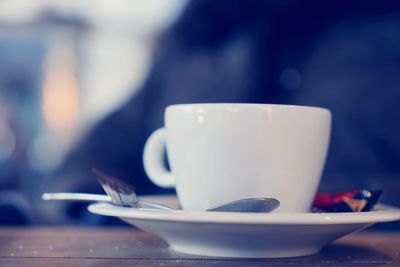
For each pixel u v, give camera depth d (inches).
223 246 15.1
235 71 42.0
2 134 42.1
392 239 19.2
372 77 41.7
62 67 42.9
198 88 42.4
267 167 15.6
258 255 15.2
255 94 42.0
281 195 15.8
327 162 42.0
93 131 42.4
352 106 41.9
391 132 41.4
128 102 42.7
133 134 42.4
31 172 41.9
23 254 16.0
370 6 41.4
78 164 41.8
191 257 15.5
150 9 42.6
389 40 41.4
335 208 16.9
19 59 42.6
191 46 42.6
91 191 41.0
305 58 42.1
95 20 42.8
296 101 42.1
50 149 42.2
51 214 39.2
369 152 41.6
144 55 42.8
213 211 14.5
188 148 16.0
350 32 41.9
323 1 41.3
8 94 42.5
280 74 42.0
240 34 42.1
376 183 40.9
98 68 42.9
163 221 14.1
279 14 41.6
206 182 15.8
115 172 41.8
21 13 42.6
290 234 14.4
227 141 15.6
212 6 41.9
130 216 14.2
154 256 15.7
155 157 18.9
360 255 16.1
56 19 42.7
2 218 37.0
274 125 15.5
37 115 42.6
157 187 41.3
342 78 41.9
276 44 42.1
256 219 13.4
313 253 16.0
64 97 42.9
